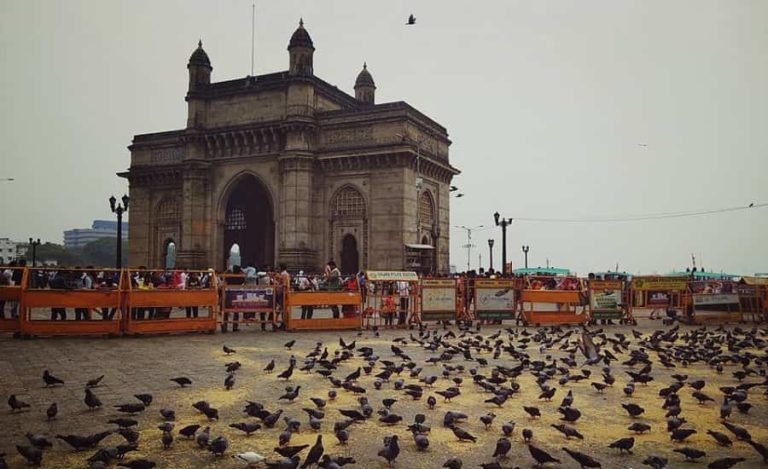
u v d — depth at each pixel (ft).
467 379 44.91
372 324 90.89
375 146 159.63
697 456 25.77
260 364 50.90
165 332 75.15
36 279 77.66
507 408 35.73
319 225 167.94
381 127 161.07
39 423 31.17
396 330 84.02
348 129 165.68
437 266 179.42
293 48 169.89
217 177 181.57
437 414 33.91
